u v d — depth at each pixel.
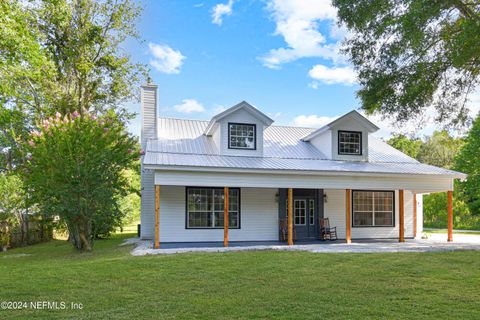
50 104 19.94
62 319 5.23
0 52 15.15
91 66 20.45
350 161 16.64
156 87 18.12
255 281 7.59
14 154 19.62
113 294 6.61
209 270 8.59
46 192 12.22
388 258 10.16
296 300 6.21
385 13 12.83
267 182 14.00
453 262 9.61
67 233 23.50
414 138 15.89
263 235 15.70
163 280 7.68
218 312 5.55
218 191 15.39
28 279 7.86
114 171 13.03
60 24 19.22
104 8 20.50
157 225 12.83
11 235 17.83
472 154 29.66
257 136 15.84
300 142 18.52
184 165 12.88
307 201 16.41
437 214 28.34
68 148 11.98
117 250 12.95
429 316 5.41
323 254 10.81
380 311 5.61
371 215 17.20
